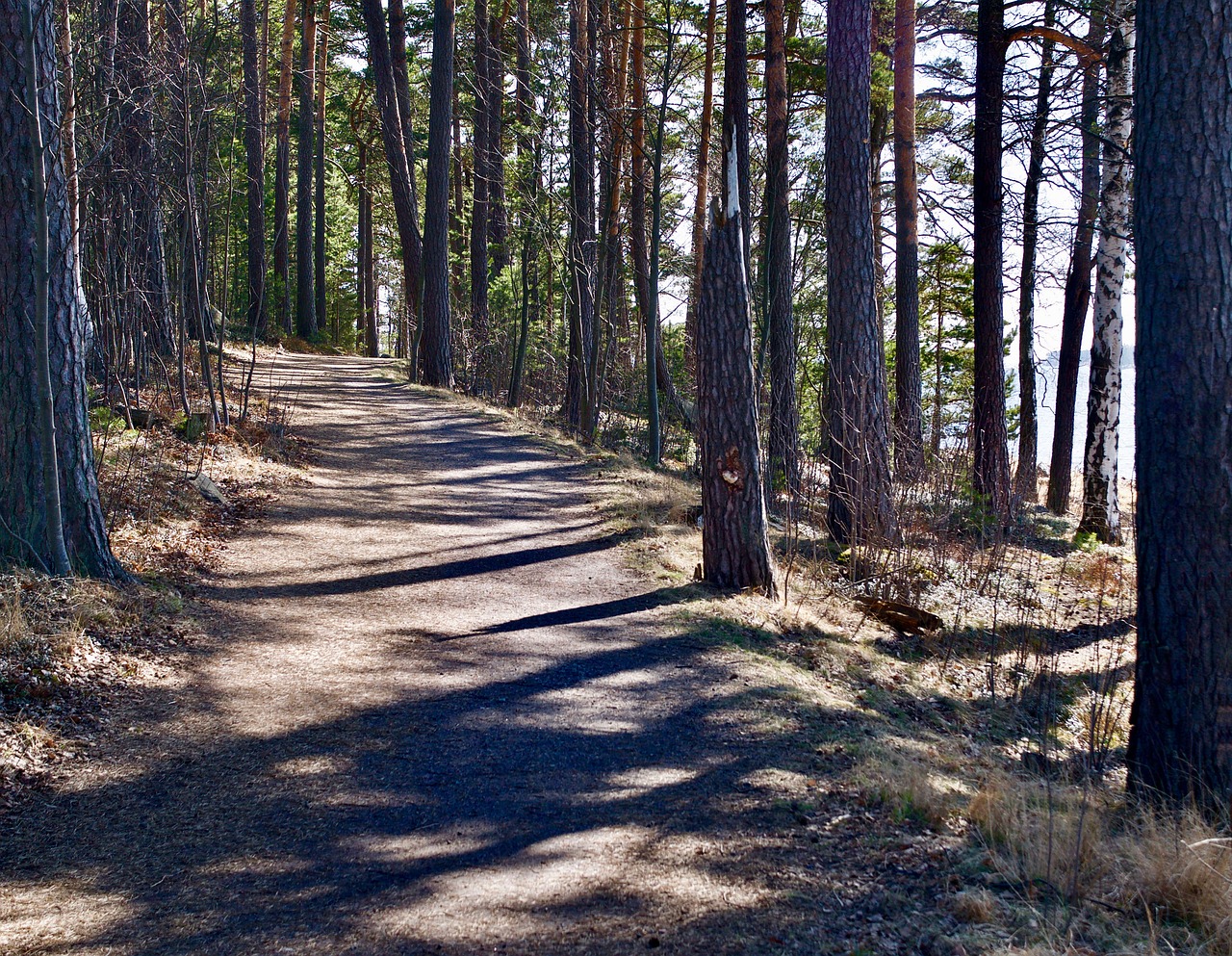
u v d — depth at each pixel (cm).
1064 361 2002
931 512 1279
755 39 1828
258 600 838
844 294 1216
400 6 2702
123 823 480
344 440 1614
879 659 871
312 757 564
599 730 621
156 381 1578
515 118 2431
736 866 447
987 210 1597
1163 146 538
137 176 1255
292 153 4203
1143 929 381
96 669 636
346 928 392
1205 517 526
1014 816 479
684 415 2372
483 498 1309
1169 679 539
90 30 1106
